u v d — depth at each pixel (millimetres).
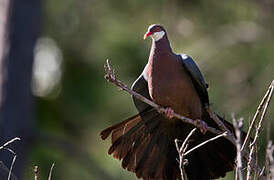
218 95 14422
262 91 14273
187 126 9250
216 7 15156
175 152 9250
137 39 14766
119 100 15211
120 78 14664
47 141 14852
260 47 14719
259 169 7020
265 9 15156
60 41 15883
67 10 15664
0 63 14211
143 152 9180
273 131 13523
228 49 14922
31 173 15938
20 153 14281
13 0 14258
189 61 9180
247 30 15172
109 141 16266
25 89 14336
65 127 16812
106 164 15875
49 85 16438
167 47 9234
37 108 16719
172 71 9133
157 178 9133
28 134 14445
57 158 16438
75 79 16062
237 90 14477
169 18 14945
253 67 14625
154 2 15008
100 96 15594
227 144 9039
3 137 14047
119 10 15258
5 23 14258
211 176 9094
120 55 14805
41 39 15938
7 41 14227
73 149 15305
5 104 14125
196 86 9297
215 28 15188
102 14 15375
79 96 15992
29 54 14367
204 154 9156
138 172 9117
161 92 9164
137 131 9188
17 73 14211
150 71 9242
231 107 14227
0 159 13922
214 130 8391
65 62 16016
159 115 9242
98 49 15203
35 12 14445
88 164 15352
